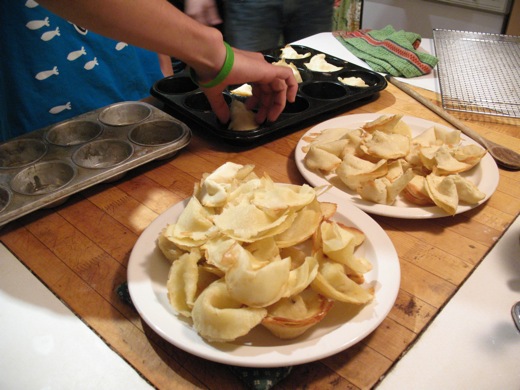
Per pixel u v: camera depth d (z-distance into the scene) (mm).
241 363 418
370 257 559
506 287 565
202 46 703
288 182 782
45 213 708
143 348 490
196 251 511
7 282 581
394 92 1107
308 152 775
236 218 517
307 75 1102
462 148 776
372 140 765
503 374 458
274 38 1553
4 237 661
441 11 2068
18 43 1033
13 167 755
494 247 634
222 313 432
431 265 601
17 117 1095
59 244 646
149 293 500
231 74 762
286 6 1483
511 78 1155
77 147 812
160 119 892
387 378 455
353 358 472
